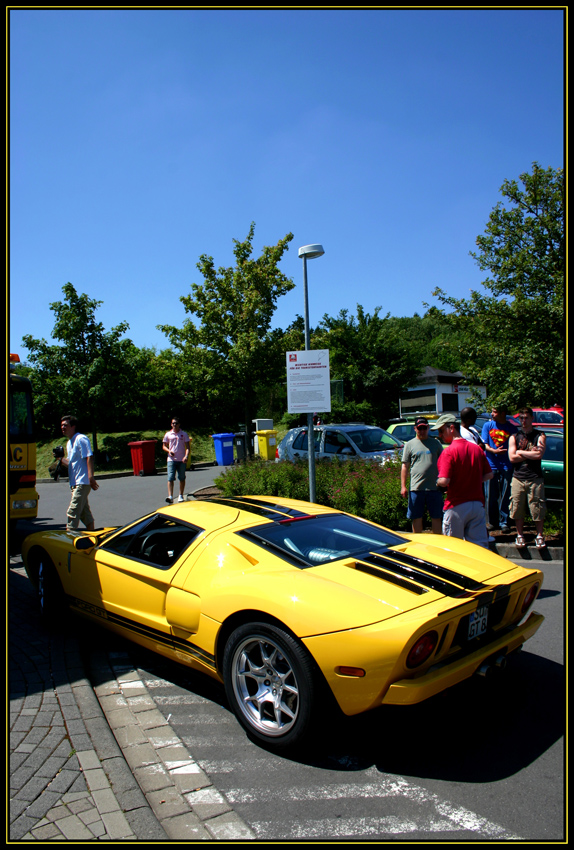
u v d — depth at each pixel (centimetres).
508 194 1236
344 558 353
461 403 3247
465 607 297
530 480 712
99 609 441
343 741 317
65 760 290
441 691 296
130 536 438
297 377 836
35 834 237
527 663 419
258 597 308
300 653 288
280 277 1755
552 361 1123
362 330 2908
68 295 2075
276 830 245
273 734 302
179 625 360
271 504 440
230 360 1683
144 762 298
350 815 254
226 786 278
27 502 846
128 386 2119
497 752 304
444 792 270
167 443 1159
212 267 1731
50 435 2503
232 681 321
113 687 391
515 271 1212
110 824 244
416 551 379
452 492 568
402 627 271
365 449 1134
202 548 374
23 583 671
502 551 741
